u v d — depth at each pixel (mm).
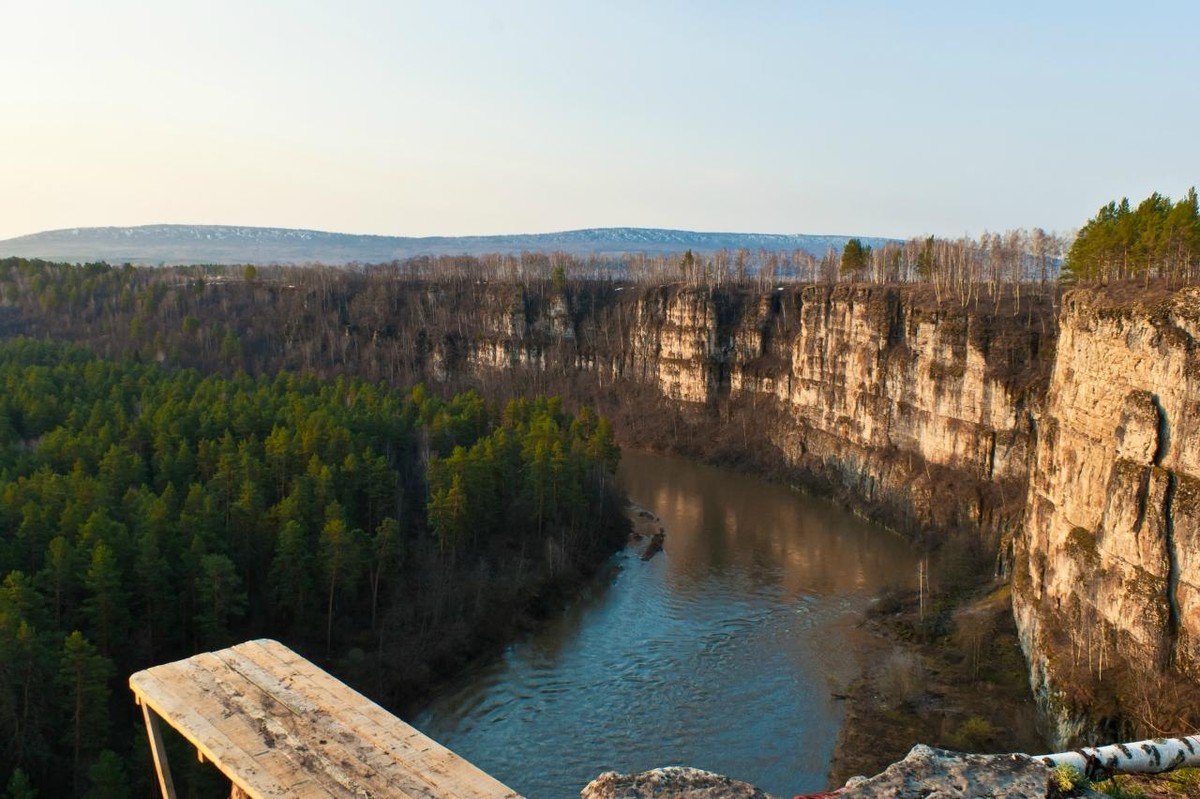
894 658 65062
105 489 65688
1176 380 45594
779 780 49750
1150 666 44094
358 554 62906
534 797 48656
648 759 52219
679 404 157625
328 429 82938
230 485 72312
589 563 84000
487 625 68625
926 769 14922
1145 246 71188
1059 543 57562
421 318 187375
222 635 56562
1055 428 62375
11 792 40969
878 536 98812
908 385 108812
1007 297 108188
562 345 180000
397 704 58594
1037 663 55844
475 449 81125
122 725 50188
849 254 148250
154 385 109438
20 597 49031
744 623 72625
